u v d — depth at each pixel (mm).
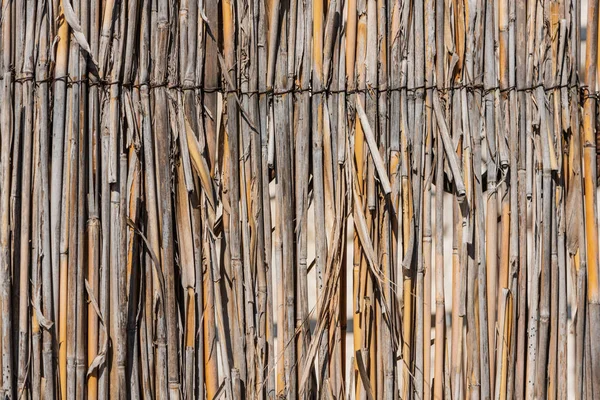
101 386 815
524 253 831
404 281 834
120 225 820
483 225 835
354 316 833
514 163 833
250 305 829
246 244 832
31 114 818
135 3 825
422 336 833
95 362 812
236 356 829
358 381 833
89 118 822
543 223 829
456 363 833
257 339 831
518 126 834
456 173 822
